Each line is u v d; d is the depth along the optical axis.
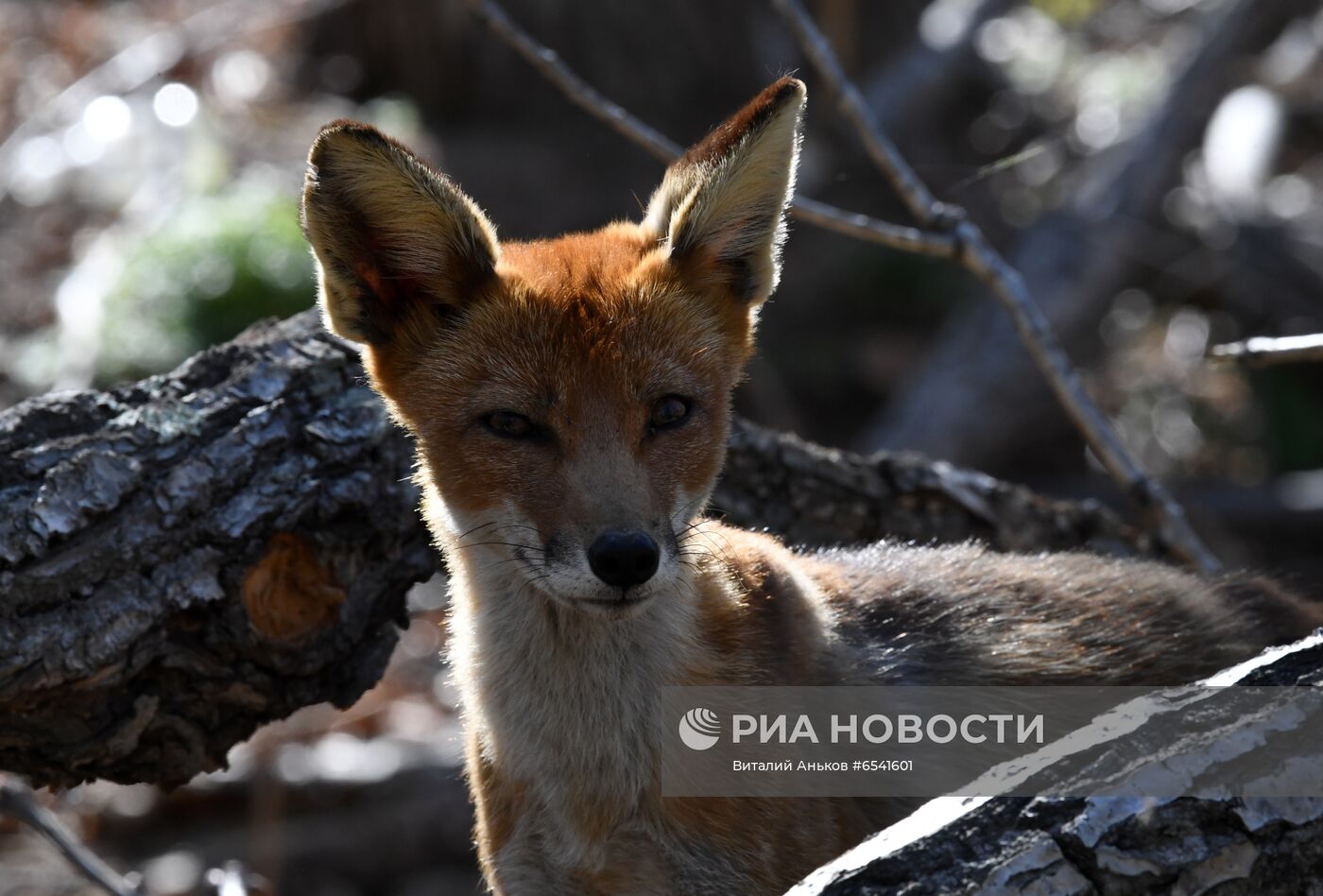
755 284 8.36
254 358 9.39
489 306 7.80
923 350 22.00
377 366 8.20
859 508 11.13
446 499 7.93
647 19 24.23
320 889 14.05
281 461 9.05
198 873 13.58
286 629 9.11
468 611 8.10
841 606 8.77
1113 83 24.77
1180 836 5.52
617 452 7.47
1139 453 20.58
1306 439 20.62
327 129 7.56
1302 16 24.92
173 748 9.17
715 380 7.97
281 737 14.87
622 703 7.75
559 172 24.00
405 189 7.71
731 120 8.19
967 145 24.69
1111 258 21.22
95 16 25.97
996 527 11.28
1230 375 21.23
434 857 14.34
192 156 21.59
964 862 5.52
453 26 24.69
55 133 22.50
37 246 20.58
